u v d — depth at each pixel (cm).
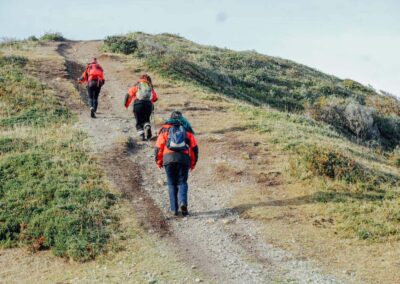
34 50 2859
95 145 1329
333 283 731
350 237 891
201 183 1157
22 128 1451
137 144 1385
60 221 924
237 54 4022
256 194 1084
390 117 2833
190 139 977
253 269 775
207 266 783
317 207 1005
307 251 842
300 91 3238
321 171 1159
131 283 725
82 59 2758
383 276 753
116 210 980
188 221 955
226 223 948
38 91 1847
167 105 1858
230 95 2530
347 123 2456
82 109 1752
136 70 2455
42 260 842
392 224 930
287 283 729
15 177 1116
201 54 3669
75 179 1087
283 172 1186
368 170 1209
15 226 942
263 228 929
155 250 840
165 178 1175
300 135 1499
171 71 2456
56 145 1289
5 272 807
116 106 1859
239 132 1511
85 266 805
